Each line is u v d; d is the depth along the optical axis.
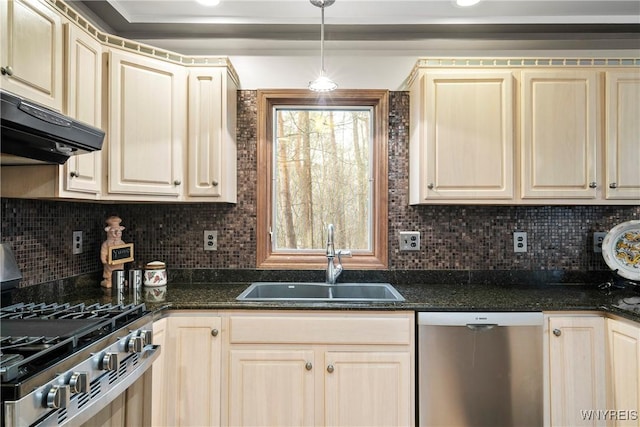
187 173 1.97
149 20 2.10
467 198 1.95
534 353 1.66
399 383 1.66
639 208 2.21
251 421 1.67
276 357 1.67
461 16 2.10
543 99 1.94
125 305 1.60
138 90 1.81
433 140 1.95
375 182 2.26
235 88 2.22
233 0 1.97
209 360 1.67
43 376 0.93
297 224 2.31
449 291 1.98
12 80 1.23
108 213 2.23
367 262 2.24
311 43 2.27
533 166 1.94
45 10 1.37
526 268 2.22
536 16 2.10
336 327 1.67
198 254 2.25
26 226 1.63
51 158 1.40
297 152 2.31
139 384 1.44
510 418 1.64
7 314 1.37
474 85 1.95
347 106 2.30
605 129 1.95
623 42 2.25
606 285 2.04
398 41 2.26
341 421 1.66
